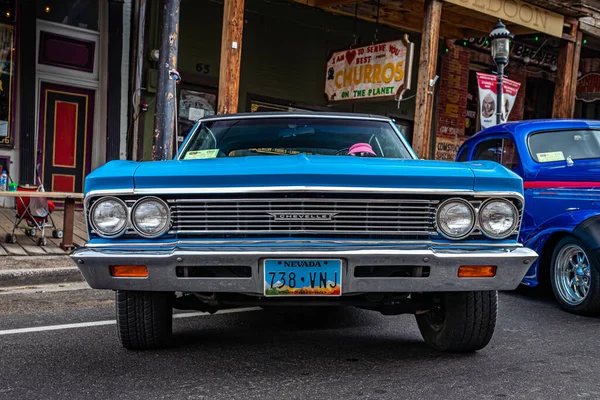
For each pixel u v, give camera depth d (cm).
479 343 410
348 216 352
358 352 425
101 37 1195
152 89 1183
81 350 423
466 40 1588
